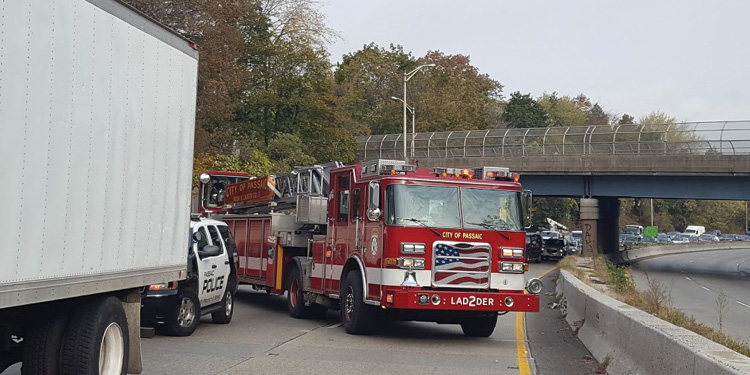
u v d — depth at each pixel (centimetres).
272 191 1923
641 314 1027
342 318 1493
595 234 5091
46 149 658
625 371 960
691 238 11000
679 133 4700
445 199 1409
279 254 1811
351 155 5803
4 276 604
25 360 751
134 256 834
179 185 957
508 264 1420
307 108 5347
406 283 1354
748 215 15838
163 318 1327
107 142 765
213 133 4744
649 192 4866
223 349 1228
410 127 8356
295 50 5391
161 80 891
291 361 1125
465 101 9144
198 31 3812
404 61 9656
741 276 4850
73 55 696
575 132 5144
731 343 1187
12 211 613
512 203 1449
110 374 806
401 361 1158
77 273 713
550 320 1802
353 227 1501
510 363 1161
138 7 3469
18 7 612
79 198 714
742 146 4441
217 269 1489
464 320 1508
